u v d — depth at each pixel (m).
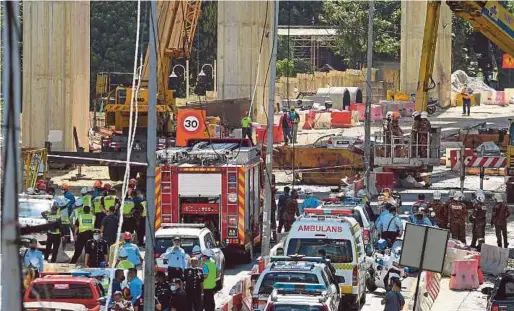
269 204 70.25
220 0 166.12
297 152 122.56
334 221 60.84
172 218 73.81
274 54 71.62
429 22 117.06
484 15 113.38
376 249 74.56
